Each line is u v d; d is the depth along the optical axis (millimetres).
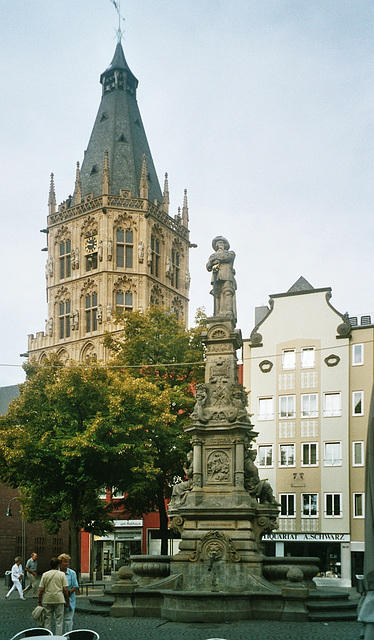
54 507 49969
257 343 60719
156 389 41406
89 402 39812
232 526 25500
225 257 29141
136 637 19281
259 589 24016
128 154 107125
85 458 37812
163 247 105688
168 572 26938
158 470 38625
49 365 43500
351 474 55656
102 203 99812
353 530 54781
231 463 26375
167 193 108438
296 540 56188
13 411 41250
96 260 101875
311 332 59031
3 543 78375
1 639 18781
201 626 21406
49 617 16031
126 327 49406
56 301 104562
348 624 21844
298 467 57469
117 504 46594
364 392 56406
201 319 48656
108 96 111062
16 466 39406
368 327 57156
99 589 41906
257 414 59750
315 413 57781
